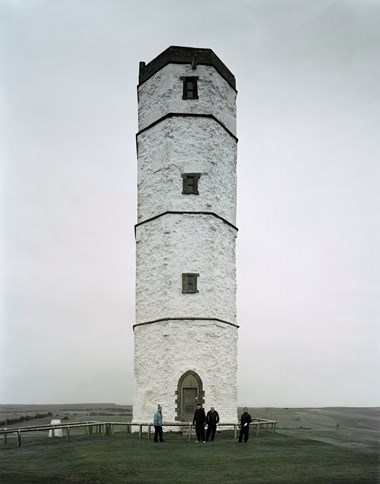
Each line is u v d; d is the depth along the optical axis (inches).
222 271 1211.9
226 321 1193.4
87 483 619.2
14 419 2773.1
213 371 1135.0
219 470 686.5
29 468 711.7
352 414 2849.4
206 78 1263.5
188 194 1205.7
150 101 1291.8
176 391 1110.4
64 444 936.9
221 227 1226.6
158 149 1247.5
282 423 2031.3
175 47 1270.9
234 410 1175.6
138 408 1157.1
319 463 750.5
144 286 1212.5
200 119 1242.6
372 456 820.0
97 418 2689.5
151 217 1228.5
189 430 1000.9
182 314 1150.3
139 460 745.0
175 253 1178.6
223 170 1263.5
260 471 685.3
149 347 1165.7
